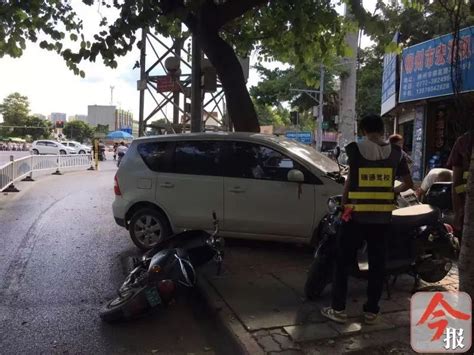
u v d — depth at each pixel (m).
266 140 6.48
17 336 4.22
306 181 6.14
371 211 3.99
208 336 4.29
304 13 6.80
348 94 12.03
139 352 3.96
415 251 4.84
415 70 12.43
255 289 5.04
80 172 22.28
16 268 6.18
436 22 14.37
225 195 6.47
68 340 4.16
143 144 7.04
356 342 3.81
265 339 3.87
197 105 8.99
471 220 2.88
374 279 4.09
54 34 7.95
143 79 12.29
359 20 5.89
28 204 11.38
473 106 4.18
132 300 4.41
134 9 6.34
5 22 7.70
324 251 4.57
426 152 12.91
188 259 4.74
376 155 4.02
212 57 7.62
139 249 7.13
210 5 7.33
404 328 4.05
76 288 5.47
